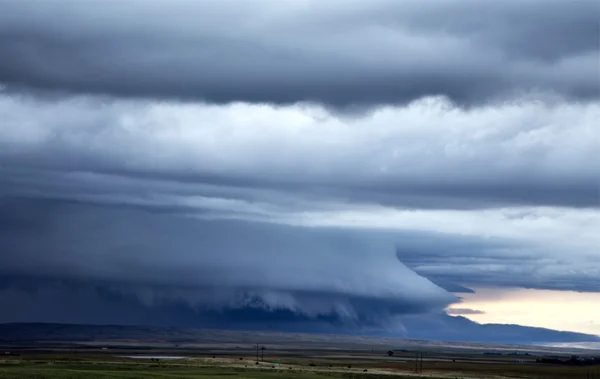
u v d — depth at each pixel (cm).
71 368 18925
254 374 18775
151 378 14912
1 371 14288
